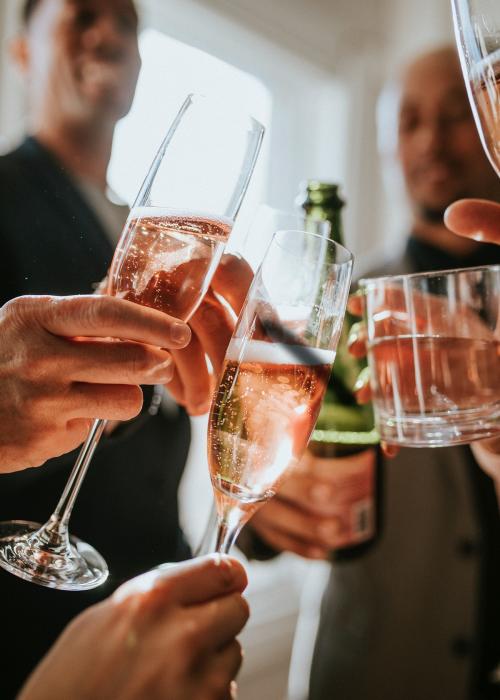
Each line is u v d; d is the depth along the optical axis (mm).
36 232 753
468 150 1565
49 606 671
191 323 585
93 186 962
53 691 323
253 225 714
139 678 326
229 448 455
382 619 1409
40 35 1071
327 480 869
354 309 680
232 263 579
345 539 868
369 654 1404
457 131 1555
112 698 322
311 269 483
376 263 1713
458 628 1371
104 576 549
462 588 1378
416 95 1572
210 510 601
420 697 1375
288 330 466
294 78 2551
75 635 344
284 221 711
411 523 1411
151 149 1702
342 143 2555
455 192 1589
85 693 322
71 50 1036
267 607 2178
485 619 1364
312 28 2416
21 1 1622
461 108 1557
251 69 2439
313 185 920
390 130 1668
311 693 1445
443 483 1407
